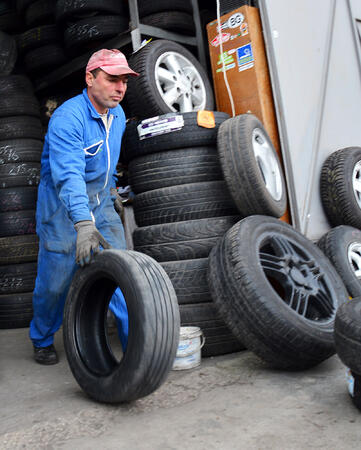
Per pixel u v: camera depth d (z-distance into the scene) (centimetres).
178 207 297
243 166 280
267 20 356
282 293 305
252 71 351
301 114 367
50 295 250
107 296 226
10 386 248
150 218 305
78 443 171
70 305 221
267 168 312
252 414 186
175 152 305
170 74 346
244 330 227
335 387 208
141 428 180
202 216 296
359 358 174
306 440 161
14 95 450
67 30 399
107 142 238
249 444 161
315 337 222
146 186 312
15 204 434
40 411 207
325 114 392
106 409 200
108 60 222
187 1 398
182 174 303
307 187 364
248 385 219
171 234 288
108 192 253
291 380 221
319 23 398
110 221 251
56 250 238
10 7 502
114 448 166
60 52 444
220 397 206
